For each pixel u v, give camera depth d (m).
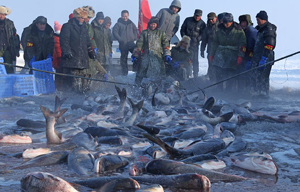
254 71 10.75
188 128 5.16
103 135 4.84
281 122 6.25
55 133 4.73
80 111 7.47
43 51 12.38
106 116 6.18
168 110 6.41
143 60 10.79
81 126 5.52
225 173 3.31
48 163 3.63
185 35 13.59
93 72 11.93
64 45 11.35
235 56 11.36
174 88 9.02
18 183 3.09
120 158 3.54
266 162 3.43
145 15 17.56
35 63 10.91
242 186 3.06
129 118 5.67
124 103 6.27
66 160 3.71
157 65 10.71
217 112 7.21
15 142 4.74
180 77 11.89
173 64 11.93
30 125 5.75
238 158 3.66
